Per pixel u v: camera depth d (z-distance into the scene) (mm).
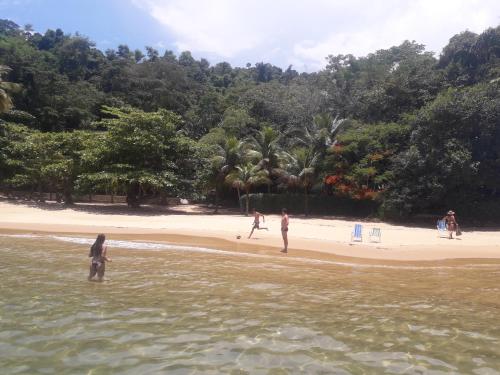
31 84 59812
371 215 36375
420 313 9188
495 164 32531
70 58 84688
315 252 17828
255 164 39156
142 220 28844
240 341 7086
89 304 9023
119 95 72500
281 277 12609
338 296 10516
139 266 13695
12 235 20828
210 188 41438
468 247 20641
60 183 39500
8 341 6805
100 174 34281
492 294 11227
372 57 60438
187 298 9781
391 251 18766
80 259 14336
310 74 70750
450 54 45781
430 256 17891
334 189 37688
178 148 38594
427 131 33406
